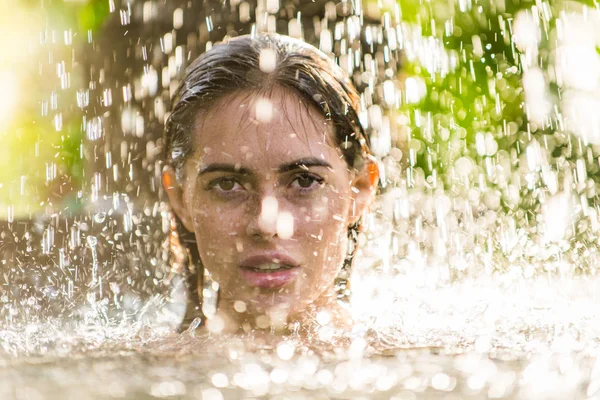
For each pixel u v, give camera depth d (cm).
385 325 292
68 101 757
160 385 179
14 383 181
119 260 460
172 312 377
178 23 711
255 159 289
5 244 479
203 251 300
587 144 703
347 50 720
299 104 296
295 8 710
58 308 378
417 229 486
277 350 235
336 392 172
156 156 684
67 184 722
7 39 907
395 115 739
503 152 750
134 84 711
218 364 207
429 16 760
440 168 742
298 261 293
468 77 762
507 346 239
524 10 760
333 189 303
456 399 165
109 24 717
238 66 299
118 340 279
